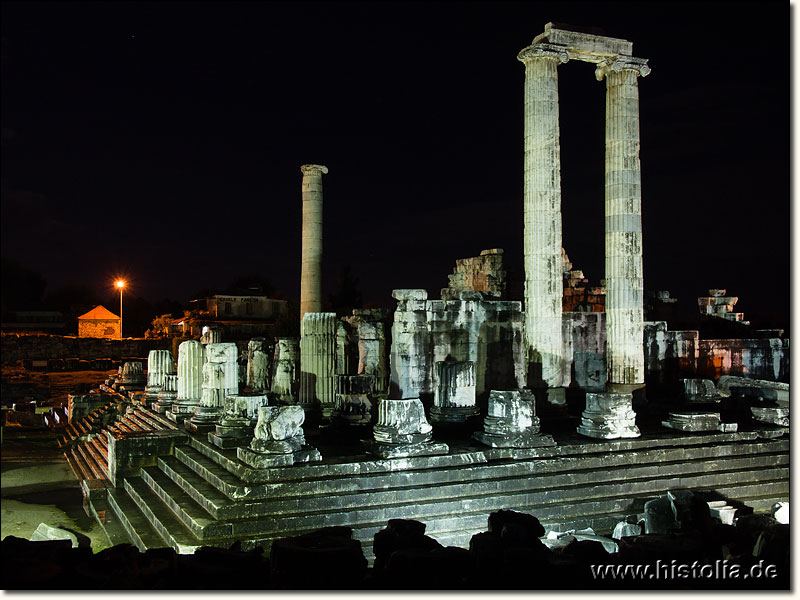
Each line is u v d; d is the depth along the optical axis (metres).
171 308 93.31
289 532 11.75
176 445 17.36
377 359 20.55
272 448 13.06
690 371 26.41
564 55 20.75
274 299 77.00
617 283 21.73
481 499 13.20
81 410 29.47
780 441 17.00
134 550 9.20
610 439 16.20
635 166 21.88
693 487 15.10
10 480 19.95
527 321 20.69
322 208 29.47
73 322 84.88
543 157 20.55
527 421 15.26
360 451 14.61
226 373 18.25
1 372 46.78
